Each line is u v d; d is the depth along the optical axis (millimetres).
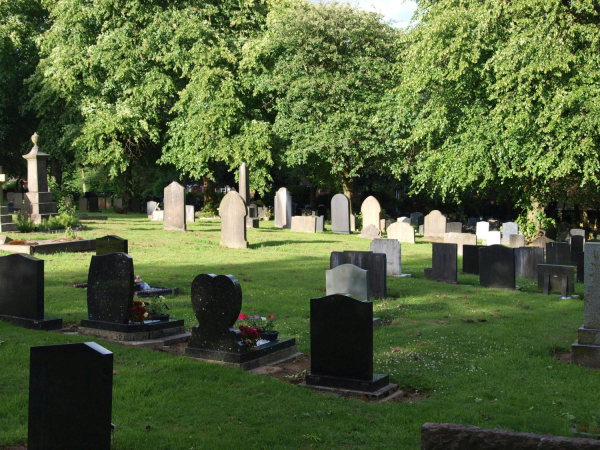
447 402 6992
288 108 35312
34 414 5055
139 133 37469
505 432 3820
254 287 14695
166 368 7816
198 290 8477
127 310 9391
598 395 7367
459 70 23328
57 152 41688
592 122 20891
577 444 3619
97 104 37500
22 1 41125
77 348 4910
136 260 18844
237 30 39344
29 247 18375
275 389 7207
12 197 48469
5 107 41938
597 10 22375
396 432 5984
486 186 27781
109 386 4855
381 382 7457
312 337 7613
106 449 4848
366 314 7266
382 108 33000
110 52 35594
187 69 36250
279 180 53625
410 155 34656
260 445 5590
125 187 46094
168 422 6117
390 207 51406
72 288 13695
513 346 9797
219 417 6250
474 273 19062
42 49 38344
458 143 26188
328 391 7355
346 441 5742
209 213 41406
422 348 9477
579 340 8961
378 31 34094
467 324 11445
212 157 38031
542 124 22078
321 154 34719
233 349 8203
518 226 28422
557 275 15352
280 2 37312
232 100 35406
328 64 35094
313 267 18578
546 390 7559
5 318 10188
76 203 47531
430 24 25172
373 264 14273
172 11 36250
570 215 38188
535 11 21641
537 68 20922
